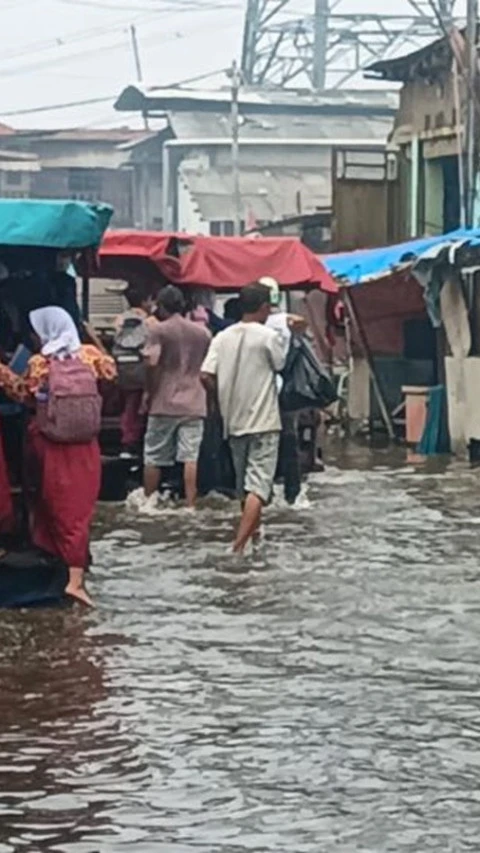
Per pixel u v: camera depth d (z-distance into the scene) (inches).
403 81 1528.1
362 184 1515.7
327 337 1089.4
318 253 1695.4
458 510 744.3
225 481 780.0
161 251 838.5
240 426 613.3
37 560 524.4
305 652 453.1
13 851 299.1
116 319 848.3
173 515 718.5
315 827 311.1
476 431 1007.6
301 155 2372.0
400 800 327.0
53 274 548.7
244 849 299.6
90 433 508.4
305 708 394.9
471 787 335.6
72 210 510.3
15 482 539.5
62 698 406.0
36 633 478.6
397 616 499.2
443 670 432.5
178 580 558.6
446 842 302.8
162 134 2596.0
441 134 1438.2
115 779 341.4
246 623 490.3
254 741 367.6
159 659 446.3
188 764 351.6
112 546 631.8
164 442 727.7
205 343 721.0
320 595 532.4
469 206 1300.4
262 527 682.8
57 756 357.7
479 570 579.8
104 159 2787.9
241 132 2427.4
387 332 1168.8
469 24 1285.7
